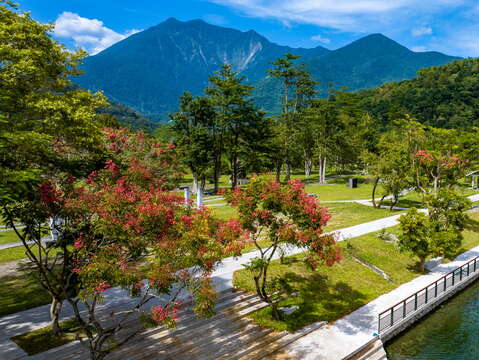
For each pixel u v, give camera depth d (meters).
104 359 13.16
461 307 21.59
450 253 24.45
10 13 17.64
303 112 67.38
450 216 29.03
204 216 13.47
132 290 11.35
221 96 55.72
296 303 19.02
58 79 19.97
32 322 15.30
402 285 22.97
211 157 57.41
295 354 14.97
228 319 16.67
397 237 27.98
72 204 11.91
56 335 14.27
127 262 11.48
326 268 22.88
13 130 14.10
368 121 92.81
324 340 16.20
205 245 12.12
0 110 15.31
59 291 14.08
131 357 13.48
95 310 16.45
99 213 11.89
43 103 15.16
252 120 56.62
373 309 19.52
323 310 18.91
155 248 11.39
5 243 26.56
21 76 16.39
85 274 10.84
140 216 11.49
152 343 14.43
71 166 15.95
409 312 19.27
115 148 27.17
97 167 17.89
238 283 19.81
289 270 22.00
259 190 16.23
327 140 69.56
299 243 15.91
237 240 14.77
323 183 68.56
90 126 17.16
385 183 40.41
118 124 61.16
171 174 30.55
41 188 11.93
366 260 24.86
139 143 29.53
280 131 66.31
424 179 40.84
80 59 20.19
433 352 16.73
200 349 14.47
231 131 58.94
